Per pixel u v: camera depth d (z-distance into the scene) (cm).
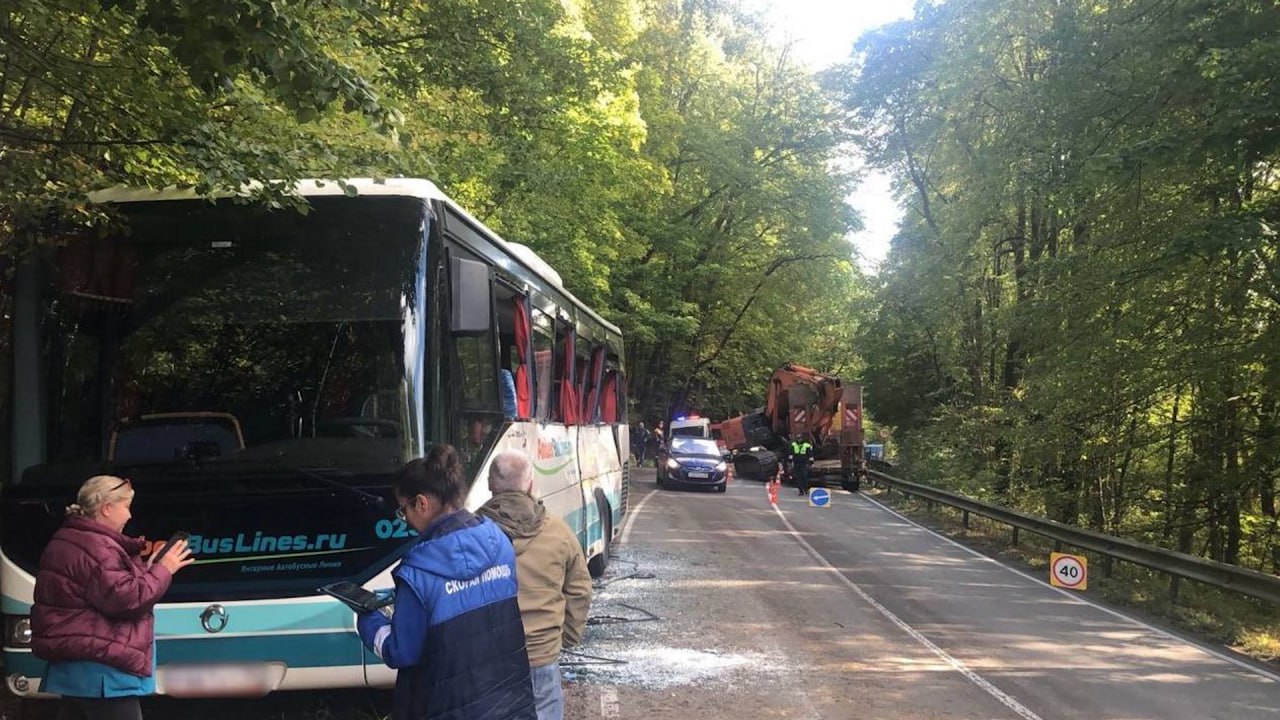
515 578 321
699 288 4041
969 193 2370
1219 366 1507
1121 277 1495
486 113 1195
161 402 498
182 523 477
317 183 536
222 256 521
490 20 1011
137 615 396
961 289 2684
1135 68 1362
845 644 827
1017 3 1944
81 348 505
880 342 3325
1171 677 763
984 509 1822
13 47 512
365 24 758
